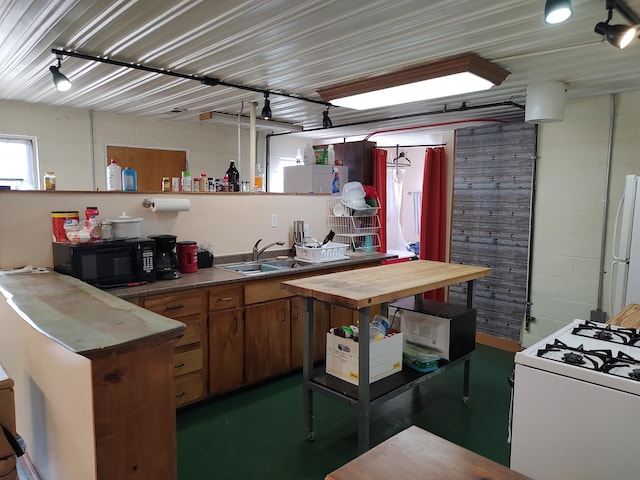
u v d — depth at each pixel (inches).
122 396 49.9
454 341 108.7
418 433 41.7
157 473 53.6
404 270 114.8
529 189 157.9
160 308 103.7
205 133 225.1
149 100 167.3
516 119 183.9
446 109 169.3
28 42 104.0
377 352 95.3
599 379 52.8
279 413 113.0
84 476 51.8
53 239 107.9
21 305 68.1
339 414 113.0
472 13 82.6
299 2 79.4
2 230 101.7
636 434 50.4
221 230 142.4
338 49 104.5
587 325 76.2
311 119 202.2
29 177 177.9
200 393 113.5
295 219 164.9
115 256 103.5
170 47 105.9
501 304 168.1
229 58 113.3
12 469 55.8
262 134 246.8
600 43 95.9
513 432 60.8
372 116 188.5
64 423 57.3
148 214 124.9
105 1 81.8
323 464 91.2
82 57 111.7
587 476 54.3
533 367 58.5
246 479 86.0
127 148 199.9
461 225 180.5
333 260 152.4
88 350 46.5
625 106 136.7
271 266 146.6
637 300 119.5
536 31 91.4
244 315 121.7
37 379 68.1
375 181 219.1
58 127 180.9
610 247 141.3
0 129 167.9
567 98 146.0
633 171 136.0
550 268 154.4
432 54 107.3
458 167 180.1
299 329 136.8
